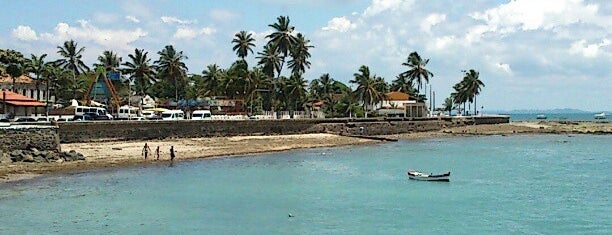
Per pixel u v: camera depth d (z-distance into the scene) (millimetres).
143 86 149250
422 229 35938
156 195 45750
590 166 69562
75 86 141000
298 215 39500
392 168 65688
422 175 55938
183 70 143375
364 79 151375
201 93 167000
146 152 68125
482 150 92188
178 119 96500
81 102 119062
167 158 69188
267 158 74438
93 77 130250
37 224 35312
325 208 41969
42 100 124938
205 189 49000
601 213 40906
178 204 42500
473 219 38812
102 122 81562
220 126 97688
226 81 137875
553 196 47625
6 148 59250
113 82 130125
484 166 69188
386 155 81625
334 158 76000
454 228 36281
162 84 174875
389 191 49656
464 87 185750
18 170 54812
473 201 45250
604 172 63562
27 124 69125
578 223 37812
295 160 72750
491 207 42875
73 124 78438
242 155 76812
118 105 113938
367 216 39406
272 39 135750
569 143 110438
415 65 168375
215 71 154125
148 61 140875
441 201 45094
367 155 80750
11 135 59781
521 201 45281
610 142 113000
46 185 48531
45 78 123688
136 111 114688
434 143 107625
